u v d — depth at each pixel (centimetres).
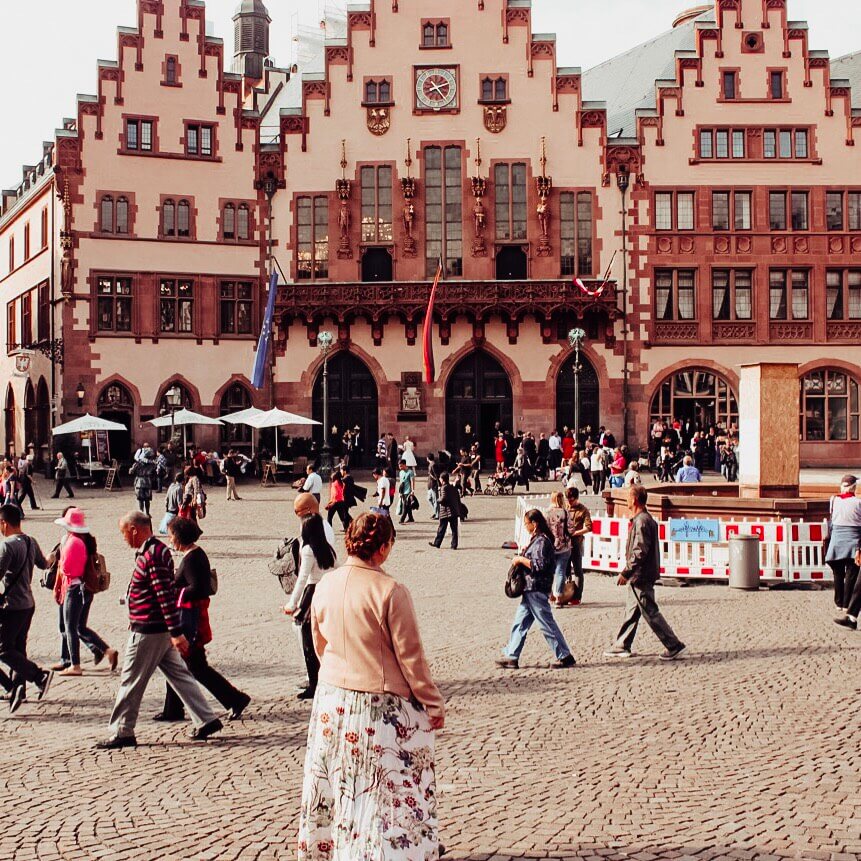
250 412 4897
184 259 5431
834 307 5500
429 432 5500
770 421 2658
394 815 697
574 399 5509
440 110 5519
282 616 1984
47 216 5747
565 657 1507
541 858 819
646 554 1534
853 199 5488
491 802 949
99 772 1062
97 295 5331
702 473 5122
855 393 5494
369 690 706
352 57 5544
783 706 1262
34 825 910
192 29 5466
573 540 2088
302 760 1096
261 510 3909
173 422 4800
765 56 5475
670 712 1248
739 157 5475
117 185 5353
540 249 5491
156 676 1552
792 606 1995
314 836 711
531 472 5141
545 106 5509
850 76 6325
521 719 1232
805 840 843
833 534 1912
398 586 718
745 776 1008
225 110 5500
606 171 5494
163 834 885
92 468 4919
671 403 5516
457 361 5512
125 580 2398
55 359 5384
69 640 1534
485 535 3231
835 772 1013
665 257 5478
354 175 5538
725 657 1541
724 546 2334
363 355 5509
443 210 5525
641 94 6169
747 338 5481
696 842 844
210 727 1178
